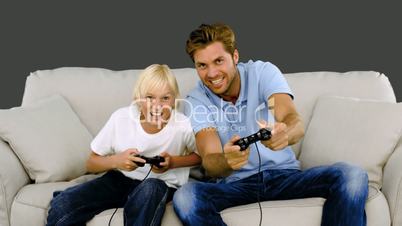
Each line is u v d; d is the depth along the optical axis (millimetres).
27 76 4426
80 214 3490
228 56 3613
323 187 3475
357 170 3391
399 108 3785
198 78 4324
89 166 3748
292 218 3398
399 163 3600
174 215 3457
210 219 3361
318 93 4246
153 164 3588
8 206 3699
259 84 3762
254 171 3711
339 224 3332
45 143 3916
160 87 3609
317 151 3930
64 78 4367
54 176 3875
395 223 3547
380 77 4273
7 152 3863
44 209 3611
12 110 3986
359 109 3902
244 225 3406
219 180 3789
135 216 3377
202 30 3605
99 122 4281
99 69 4469
